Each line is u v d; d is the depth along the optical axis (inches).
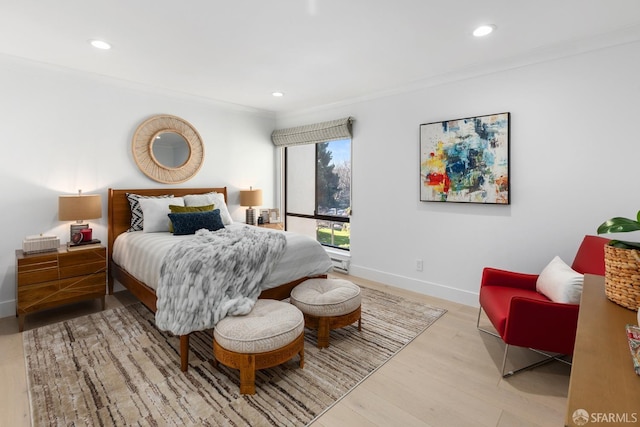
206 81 138.7
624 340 38.0
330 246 187.3
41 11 82.4
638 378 29.8
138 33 94.7
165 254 100.3
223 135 178.2
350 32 93.7
